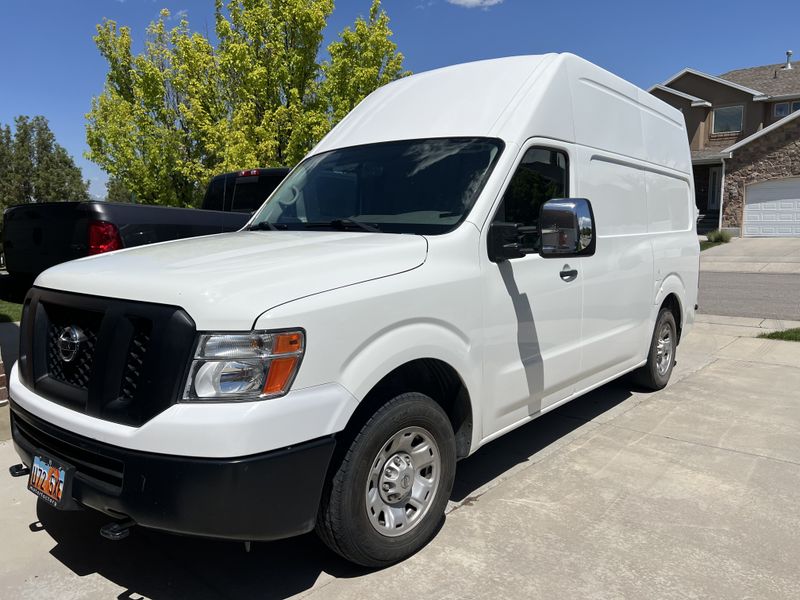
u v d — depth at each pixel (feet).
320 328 8.86
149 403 8.35
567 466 14.57
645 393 20.72
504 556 10.75
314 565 10.56
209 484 8.02
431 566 10.46
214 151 49.52
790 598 9.61
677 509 12.44
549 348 13.78
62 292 10.05
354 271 9.75
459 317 11.09
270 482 8.34
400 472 10.36
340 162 14.19
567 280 14.20
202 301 8.38
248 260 9.82
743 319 34.58
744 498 12.91
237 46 48.39
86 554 10.87
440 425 10.89
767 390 21.04
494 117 13.12
